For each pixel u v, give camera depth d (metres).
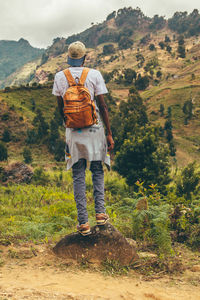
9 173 14.92
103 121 2.82
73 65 2.76
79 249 2.93
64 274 2.51
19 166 15.31
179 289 2.33
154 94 133.12
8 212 6.83
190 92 123.06
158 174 13.35
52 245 3.42
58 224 4.37
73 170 2.88
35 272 2.54
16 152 62.91
